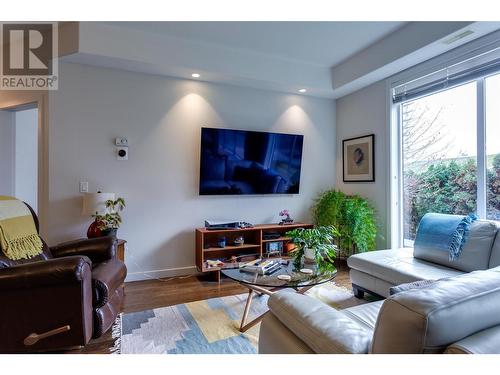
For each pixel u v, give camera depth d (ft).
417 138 10.88
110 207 9.78
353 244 12.39
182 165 11.54
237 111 12.44
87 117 10.20
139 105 10.88
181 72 10.91
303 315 3.71
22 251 6.64
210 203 12.06
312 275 7.08
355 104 13.32
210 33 10.02
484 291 2.80
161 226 11.25
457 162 9.46
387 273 7.77
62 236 9.93
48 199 9.81
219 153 11.89
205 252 11.53
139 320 7.54
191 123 11.66
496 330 2.76
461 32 8.16
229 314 7.89
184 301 8.84
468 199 9.12
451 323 2.51
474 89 8.95
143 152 10.94
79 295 5.66
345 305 8.47
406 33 9.54
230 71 11.15
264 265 7.55
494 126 8.39
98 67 10.33
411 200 11.18
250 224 12.07
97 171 10.34
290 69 12.23
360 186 13.10
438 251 7.88
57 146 9.87
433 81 9.92
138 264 10.92
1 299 5.49
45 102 10.01
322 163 14.32
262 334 4.26
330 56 11.87
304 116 13.85
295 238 7.97
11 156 11.32
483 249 7.07
